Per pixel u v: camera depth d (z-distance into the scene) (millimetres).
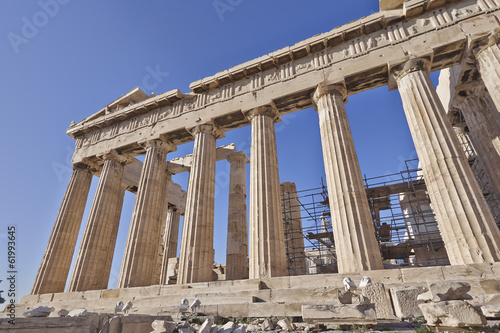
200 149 18359
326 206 22750
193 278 14250
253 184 15336
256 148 16297
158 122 21391
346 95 16500
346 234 12055
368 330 7195
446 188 11297
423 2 14867
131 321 7266
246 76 19203
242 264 22094
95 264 18562
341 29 16656
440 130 12320
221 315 10477
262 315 9992
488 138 16141
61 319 6441
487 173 16141
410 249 22703
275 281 11883
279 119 18391
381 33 16125
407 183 22125
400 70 14734
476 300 7996
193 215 16062
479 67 13656
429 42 14531
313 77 16672
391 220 20359
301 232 22484
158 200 19312
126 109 22922
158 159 20469
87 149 24125
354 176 13258
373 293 7758
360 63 15719
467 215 10484
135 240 17172
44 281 18797
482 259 9664
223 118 18938
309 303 9891
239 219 23828
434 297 6332
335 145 14242
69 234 21266
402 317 7379
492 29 13469
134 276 16094
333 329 7660
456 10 14727
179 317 10773
